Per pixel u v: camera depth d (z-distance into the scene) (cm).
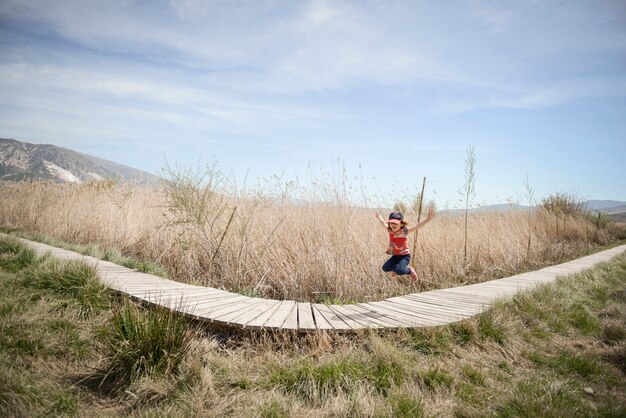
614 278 991
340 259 772
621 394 405
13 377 341
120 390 366
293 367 406
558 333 579
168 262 900
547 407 351
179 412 323
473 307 600
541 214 1906
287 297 741
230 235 870
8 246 762
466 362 442
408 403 342
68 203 1316
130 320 418
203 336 483
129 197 1199
